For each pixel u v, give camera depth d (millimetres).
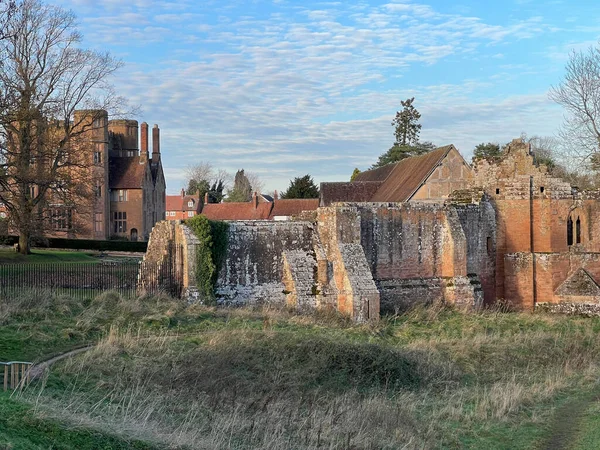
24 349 21031
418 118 99312
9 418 12711
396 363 23297
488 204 40219
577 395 22344
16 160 44031
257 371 21219
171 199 125625
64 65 49281
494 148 88938
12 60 46062
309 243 33938
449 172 52156
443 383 23172
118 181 90312
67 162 49438
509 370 25766
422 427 17812
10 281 33469
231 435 15070
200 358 21156
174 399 17672
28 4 49781
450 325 32906
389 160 96000
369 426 17156
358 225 33969
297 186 91812
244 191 129250
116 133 97625
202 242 31234
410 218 36562
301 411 18172
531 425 18656
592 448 16547
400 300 35625
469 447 16672
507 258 39875
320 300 32719
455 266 37062
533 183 39656
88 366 19359
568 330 33656
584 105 52406
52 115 46812
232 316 28781
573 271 39344
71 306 27188
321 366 22156
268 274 33094
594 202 40000
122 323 25594
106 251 64938
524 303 39531
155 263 31906
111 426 13641
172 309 28156
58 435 12469
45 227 50125
